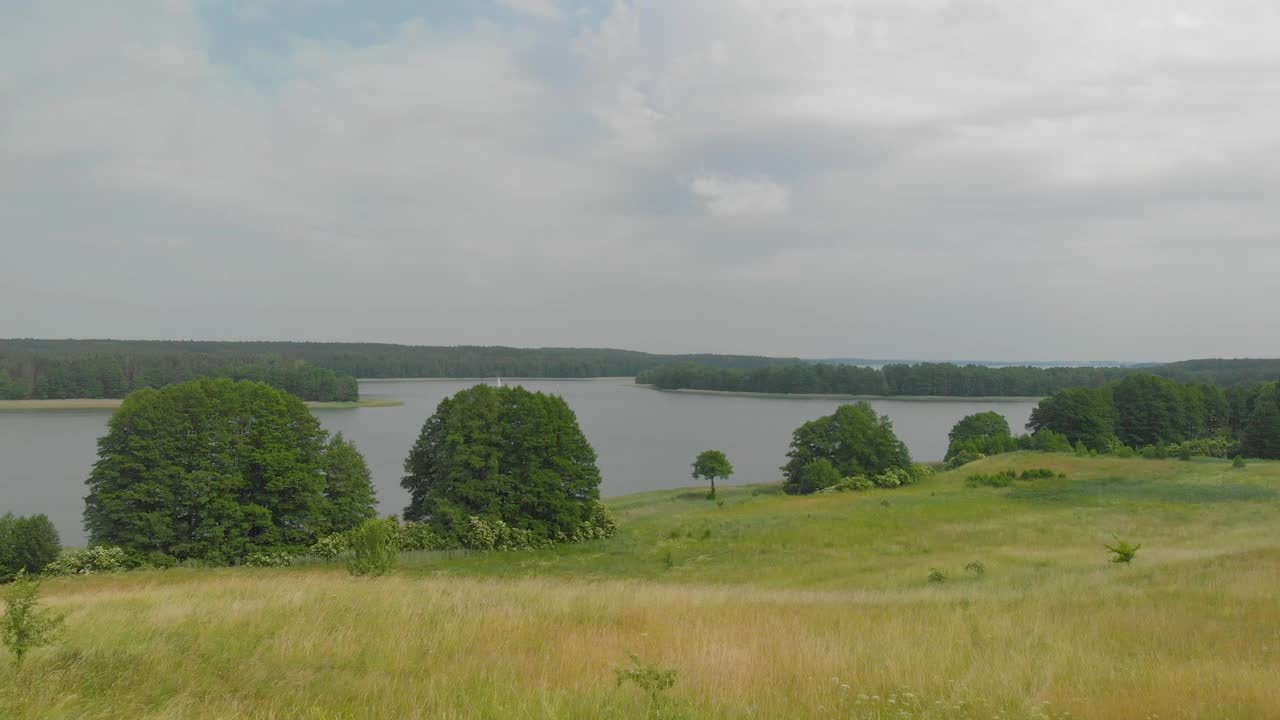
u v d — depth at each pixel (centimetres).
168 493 4175
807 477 7925
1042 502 5341
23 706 755
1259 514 4391
